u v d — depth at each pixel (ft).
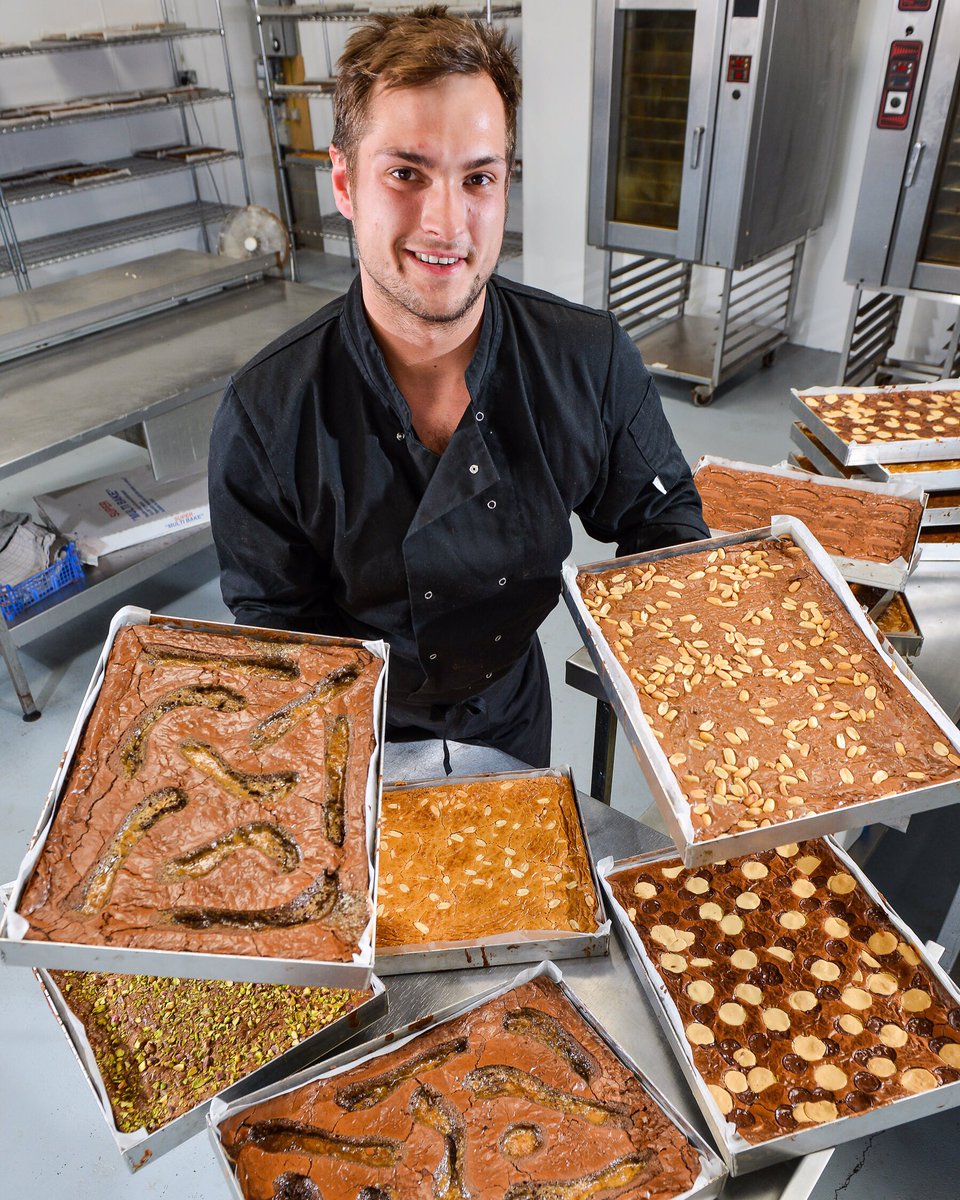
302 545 4.35
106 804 3.11
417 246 3.13
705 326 17.29
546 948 3.76
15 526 9.86
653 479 4.72
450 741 5.05
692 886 4.09
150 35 15.99
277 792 3.21
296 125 19.95
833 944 3.84
